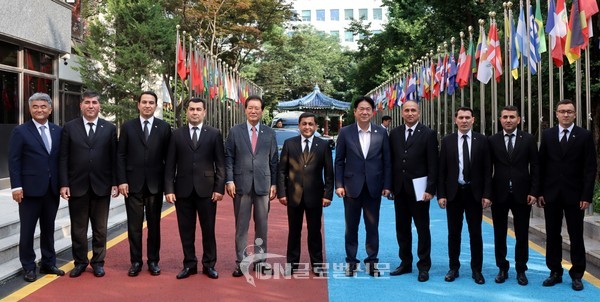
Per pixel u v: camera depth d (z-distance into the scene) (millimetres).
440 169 6211
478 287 5891
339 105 35031
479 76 11969
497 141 6043
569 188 5812
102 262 6430
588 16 8719
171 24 22125
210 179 6328
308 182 6379
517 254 6066
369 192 6324
